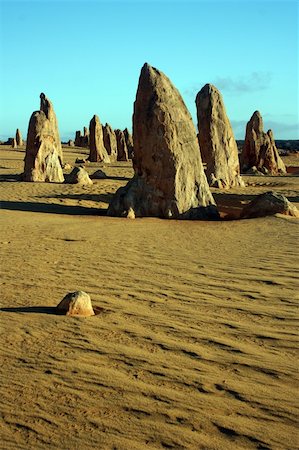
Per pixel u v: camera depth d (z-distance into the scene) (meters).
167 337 5.54
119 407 4.09
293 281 7.72
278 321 6.00
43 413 4.02
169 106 16.19
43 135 25.92
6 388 4.42
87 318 6.16
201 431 3.76
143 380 4.54
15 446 3.61
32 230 12.68
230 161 26.09
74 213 16.86
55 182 25.28
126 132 58.84
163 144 16.00
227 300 6.84
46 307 6.59
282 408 4.06
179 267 8.78
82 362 4.92
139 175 16.44
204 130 25.80
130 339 5.49
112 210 16.23
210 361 4.93
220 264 8.98
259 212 15.59
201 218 16.11
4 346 5.32
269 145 36.19
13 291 7.32
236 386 4.42
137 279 7.96
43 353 5.14
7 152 53.34
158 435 3.71
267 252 10.01
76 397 4.26
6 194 21.00
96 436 3.71
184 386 4.43
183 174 16.16
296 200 21.00
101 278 8.03
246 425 3.83
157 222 14.77
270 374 4.65
